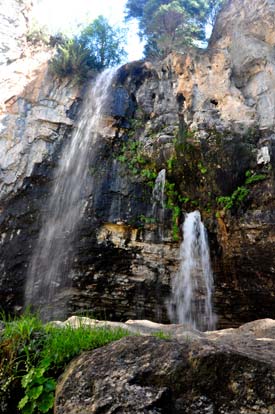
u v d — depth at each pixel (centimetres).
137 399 205
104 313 1007
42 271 1065
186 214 1061
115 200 1075
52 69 1237
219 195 1024
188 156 1050
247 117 1045
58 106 1202
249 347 346
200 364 214
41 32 1399
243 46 1158
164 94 1167
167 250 1052
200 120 1064
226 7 1466
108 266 1058
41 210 1099
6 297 1051
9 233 1077
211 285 1039
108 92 1205
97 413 203
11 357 259
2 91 1190
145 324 482
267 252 964
